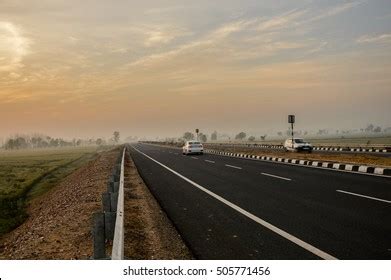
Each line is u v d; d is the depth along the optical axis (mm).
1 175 40969
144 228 8633
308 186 13531
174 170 21578
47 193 26391
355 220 8234
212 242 7062
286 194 11945
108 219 5973
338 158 25984
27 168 50000
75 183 23438
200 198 11930
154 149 61219
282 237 7121
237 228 7961
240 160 28484
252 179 16141
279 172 18641
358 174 16828
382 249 6238
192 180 16594
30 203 24062
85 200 14086
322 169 19688
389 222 7965
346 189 12555
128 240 7621
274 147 54125
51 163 59781
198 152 38375
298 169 19969
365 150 40562
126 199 12570
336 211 9188
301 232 7414
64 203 15844
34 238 9703
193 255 6418
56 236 9078
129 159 33562
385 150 37375
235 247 6676
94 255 5570
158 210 10484
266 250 6418
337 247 6406
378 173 16922
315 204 10164
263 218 8758
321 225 7898
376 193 11586
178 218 9234
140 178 18422
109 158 40906
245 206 10273
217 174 18625
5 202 23875
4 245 11914
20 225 17688
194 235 7609
